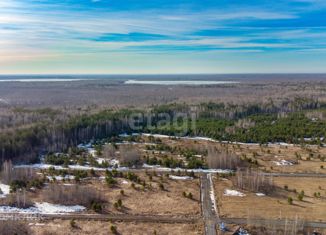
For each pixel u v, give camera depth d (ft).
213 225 159.74
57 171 233.55
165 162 247.70
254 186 202.49
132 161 253.03
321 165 246.88
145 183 212.84
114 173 228.63
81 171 231.91
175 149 287.89
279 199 189.67
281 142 310.86
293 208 177.88
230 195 194.70
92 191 191.93
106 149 281.54
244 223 161.58
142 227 158.10
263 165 247.29
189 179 220.64
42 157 271.90
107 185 210.59
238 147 294.25
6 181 214.48
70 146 297.94
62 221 163.43
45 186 208.44
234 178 220.23
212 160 242.78
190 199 189.16
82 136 318.65
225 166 241.35
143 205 181.47
